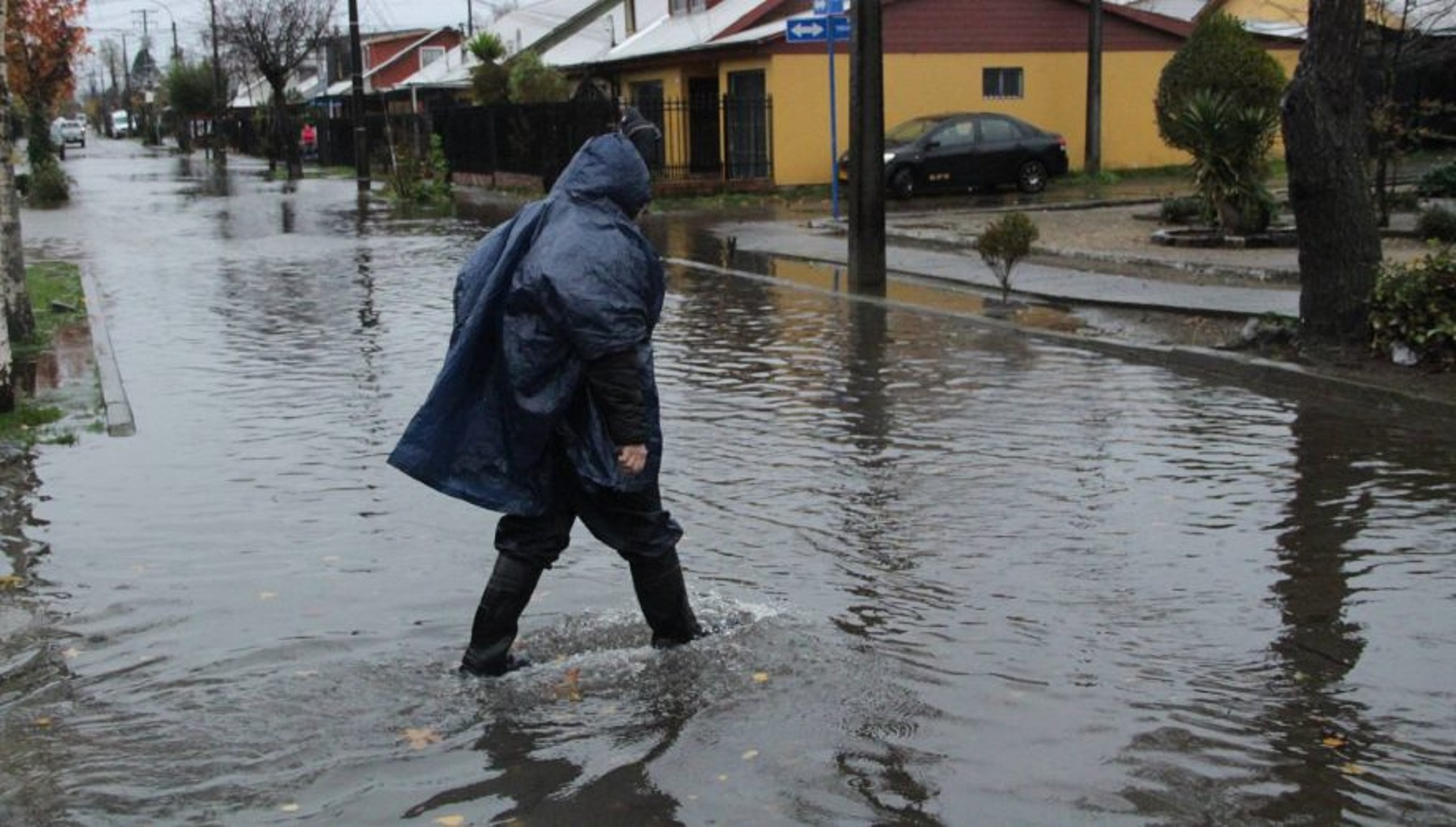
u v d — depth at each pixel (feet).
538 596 19.17
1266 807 13.15
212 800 13.61
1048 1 107.86
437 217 93.56
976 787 13.61
